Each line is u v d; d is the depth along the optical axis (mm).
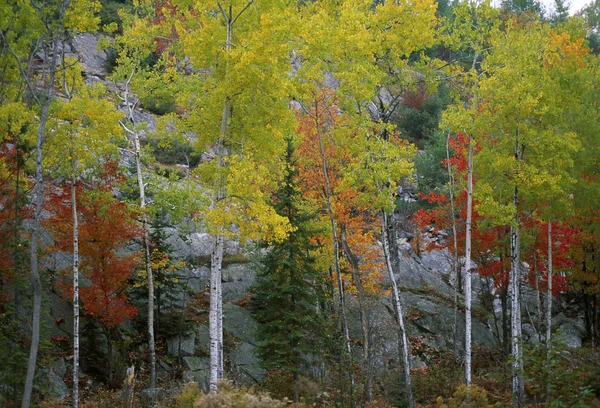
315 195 22109
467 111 18609
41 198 14602
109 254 20938
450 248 26047
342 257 22672
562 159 18328
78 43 45031
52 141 16078
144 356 23266
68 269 21375
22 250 18031
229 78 16422
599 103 21938
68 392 20109
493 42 19219
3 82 17375
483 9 19594
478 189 18516
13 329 17359
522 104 17750
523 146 18797
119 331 23359
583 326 30453
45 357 18844
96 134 16453
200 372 23344
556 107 18469
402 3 20062
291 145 20797
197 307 26641
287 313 20016
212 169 16922
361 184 19641
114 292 21734
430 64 21141
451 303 31453
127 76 23203
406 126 47750
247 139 17703
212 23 17078
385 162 17609
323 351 19781
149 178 22547
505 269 25062
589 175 22250
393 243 21859
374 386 20219
